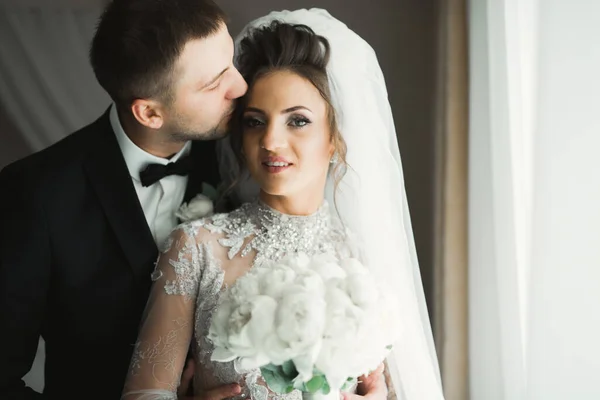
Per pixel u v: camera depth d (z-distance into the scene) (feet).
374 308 4.14
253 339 3.90
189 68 5.33
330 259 4.58
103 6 8.86
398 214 5.96
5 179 5.85
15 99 8.84
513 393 6.33
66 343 5.96
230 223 5.57
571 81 5.32
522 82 6.30
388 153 5.91
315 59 5.37
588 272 5.29
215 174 6.56
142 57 5.29
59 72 8.87
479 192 6.78
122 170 5.89
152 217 6.10
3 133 8.88
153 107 5.52
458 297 7.28
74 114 8.95
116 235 5.76
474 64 6.77
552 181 5.47
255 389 5.13
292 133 5.29
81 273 5.72
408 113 9.07
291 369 4.09
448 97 7.14
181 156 6.18
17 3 8.71
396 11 8.98
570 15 5.30
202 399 5.12
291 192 5.34
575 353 5.38
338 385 3.96
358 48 5.77
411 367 5.88
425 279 9.14
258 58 5.42
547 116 5.49
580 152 5.30
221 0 9.14
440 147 7.45
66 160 5.84
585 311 5.32
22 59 8.80
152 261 5.79
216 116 5.58
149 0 5.40
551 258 5.50
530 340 5.72
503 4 6.28
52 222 5.64
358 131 5.76
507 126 6.34
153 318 5.25
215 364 5.22
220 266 5.35
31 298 5.58
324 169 5.65
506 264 6.40
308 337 3.83
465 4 7.01
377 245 5.84
